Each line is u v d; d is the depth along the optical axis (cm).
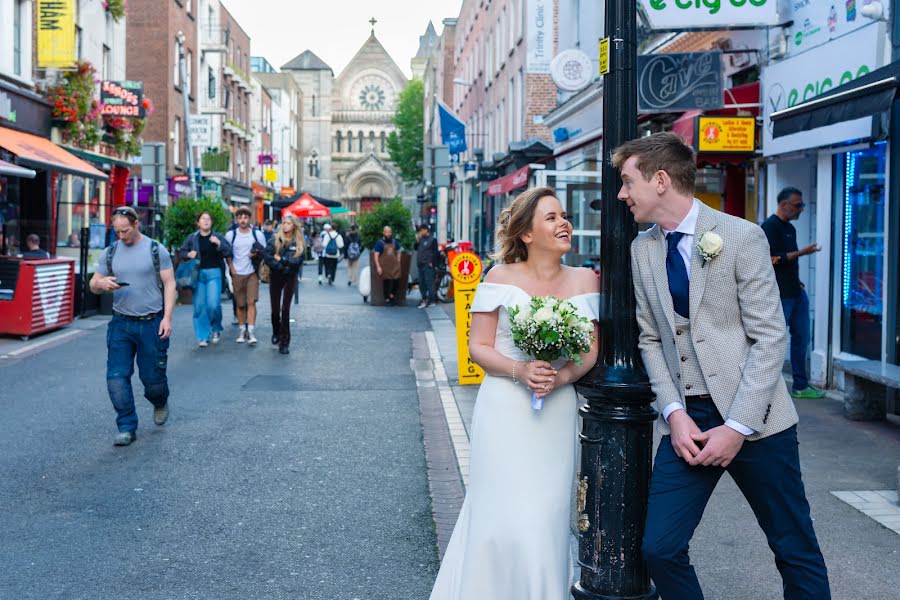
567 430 355
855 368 768
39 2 2011
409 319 1816
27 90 1955
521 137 2966
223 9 5019
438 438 771
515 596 347
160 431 790
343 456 712
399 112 8125
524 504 347
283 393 984
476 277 1040
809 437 732
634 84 350
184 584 452
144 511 568
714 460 302
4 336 1392
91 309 1727
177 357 1237
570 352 332
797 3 1014
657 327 329
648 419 345
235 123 4981
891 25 827
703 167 1177
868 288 916
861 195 923
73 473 652
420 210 7162
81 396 940
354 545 511
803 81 998
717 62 1082
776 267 885
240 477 648
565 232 351
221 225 2161
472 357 356
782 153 1038
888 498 570
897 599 419
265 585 452
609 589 347
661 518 312
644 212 322
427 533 532
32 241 1564
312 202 3891
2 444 735
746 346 313
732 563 467
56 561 481
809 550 319
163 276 754
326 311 1959
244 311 1407
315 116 9838
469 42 4662
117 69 2686
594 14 1925
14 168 1548
